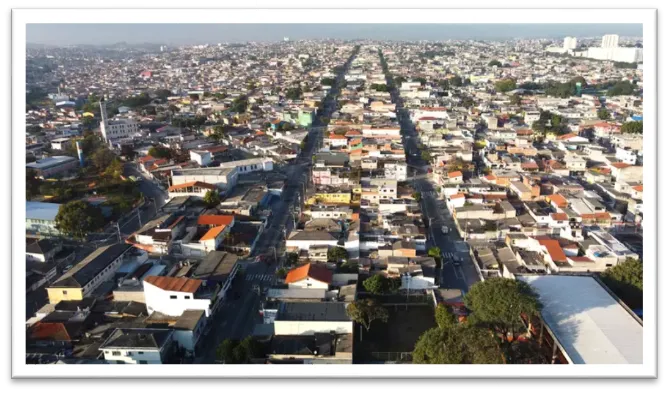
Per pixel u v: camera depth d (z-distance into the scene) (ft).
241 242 374.02
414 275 309.01
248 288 318.24
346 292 292.20
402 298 301.63
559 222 388.98
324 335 252.83
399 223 391.65
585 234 360.89
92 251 377.71
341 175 517.14
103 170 562.66
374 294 300.40
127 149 637.30
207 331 269.64
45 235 405.18
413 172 560.20
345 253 340.80
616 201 440.45
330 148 645.51
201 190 469.16
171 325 264.93
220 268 316.19
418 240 363.76
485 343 204.54
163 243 369.09
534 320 264.11
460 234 392.88
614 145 640.58
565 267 312.71
